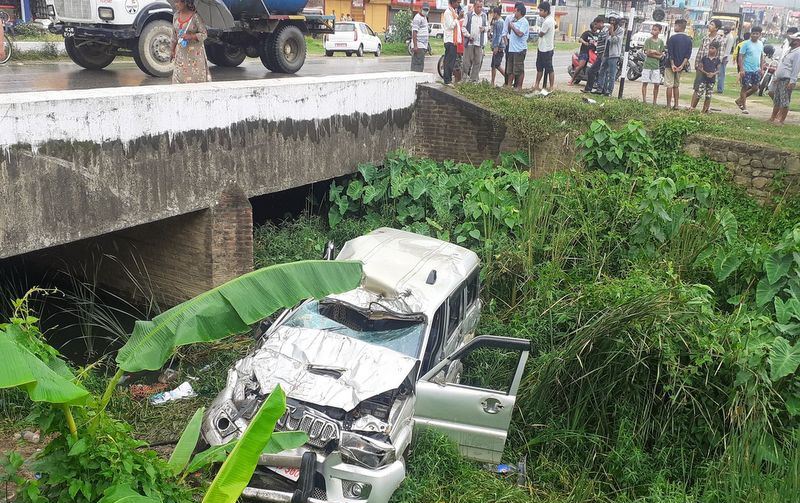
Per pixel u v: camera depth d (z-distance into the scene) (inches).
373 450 212.7
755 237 385.7
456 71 585.0
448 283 277.6
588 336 269.9
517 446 273.9
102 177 293.1
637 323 264.8
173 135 320.8
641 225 381.7
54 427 156.2
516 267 377.4
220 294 173.3
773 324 291.4
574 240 394.0
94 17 455.2
